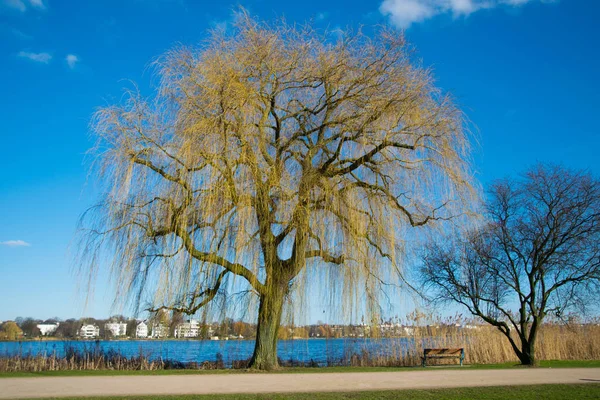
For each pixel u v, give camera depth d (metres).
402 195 16.36
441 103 16.52
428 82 16.50
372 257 15.76
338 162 16.30
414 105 16.09
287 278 16.31
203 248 14.52
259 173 14.78
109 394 10.48
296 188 15.04
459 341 25.11
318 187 15.48
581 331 26.22
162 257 14.84
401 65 16.25
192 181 14.47
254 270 14.78
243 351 28.75
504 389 11.68
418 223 16.70
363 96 16.08
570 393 11.02
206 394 10.52
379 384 12.78
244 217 14.37
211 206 14.22
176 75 15.39
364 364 22.62
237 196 14.46
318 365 21.41
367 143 15.95
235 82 14.83
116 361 19.78
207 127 14.44
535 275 21.67
